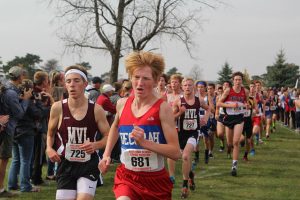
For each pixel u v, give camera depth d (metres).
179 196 11.62
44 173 14.16
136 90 5.80
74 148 7.12
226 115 15.10
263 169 16.14
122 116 5.98
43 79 11.52
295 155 20.50
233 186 13.09
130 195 5.82
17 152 11.58
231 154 19.98
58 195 7.12
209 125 17.84
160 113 5.78
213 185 13.18
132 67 5.82
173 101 12.73
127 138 5.92
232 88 15.14
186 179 11.22
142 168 5.90
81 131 7.11
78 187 7.04
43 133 12.31
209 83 19.67
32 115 11.04
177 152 5.70
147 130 5.79
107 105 13.85
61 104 7.28
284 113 40.19
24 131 11.07
